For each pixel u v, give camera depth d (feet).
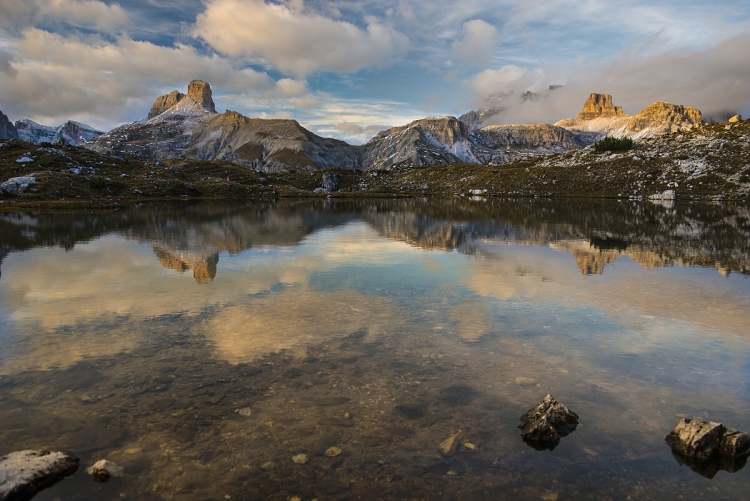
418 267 100.63
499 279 88.22
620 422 36.50
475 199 479.82
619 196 458.50
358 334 56.13
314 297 73.97
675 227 185.78
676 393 41.45
